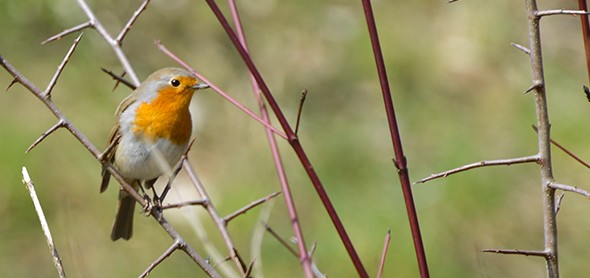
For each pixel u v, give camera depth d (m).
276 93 14.34
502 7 15.41
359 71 14.70
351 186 12.93
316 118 14.05
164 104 7.44
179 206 6.07
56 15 14.78
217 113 14.01
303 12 15.52
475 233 12.22
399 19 15.41
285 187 5.89
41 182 12.62
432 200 12.52
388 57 14.73
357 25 15.29
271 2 15.62
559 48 15.00
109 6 15.02
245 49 5.70
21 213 12.36
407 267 11.77
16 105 13.55
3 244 12.09
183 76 7.43
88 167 12.91
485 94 14.31
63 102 13.74
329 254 11.96
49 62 14.32
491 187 12.65
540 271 11.71
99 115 13.64
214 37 15.02
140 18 15.02
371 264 11.84
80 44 14.60
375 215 12.35
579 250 12.00
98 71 14.26
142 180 7.77
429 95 14.32
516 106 14.08
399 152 5.07
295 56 14.94
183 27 15.09
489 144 13.48
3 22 14.66
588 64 5.46
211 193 12.87
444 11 15.52
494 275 11.77
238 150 13.51
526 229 12.29
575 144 13.33
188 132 7.68
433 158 13.26
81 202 12.53
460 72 14.60
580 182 12.84
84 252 11.98
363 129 13.83
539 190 12.76
